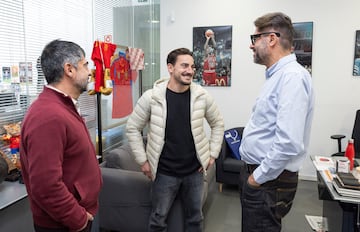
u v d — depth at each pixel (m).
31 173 1.13
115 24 3.53
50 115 1.15
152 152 1.94
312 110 1.46
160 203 2.00
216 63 4.10
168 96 1.90
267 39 1.46
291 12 3.76
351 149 2.22
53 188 1.13
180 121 1.90
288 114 1.32
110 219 2.36
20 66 2.23
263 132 1.47
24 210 1.90
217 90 4.15
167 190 1.97
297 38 3.76
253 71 3.97
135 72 3.52
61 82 1.27
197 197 2.04
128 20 3.81
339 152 3.22
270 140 1.44
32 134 1.13
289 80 1.35
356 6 3.54
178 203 2.14
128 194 2.28
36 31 2.36
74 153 1.24
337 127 3.77
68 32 2.73
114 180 2.30
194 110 1.92
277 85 1.41
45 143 1.12
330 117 3.79
